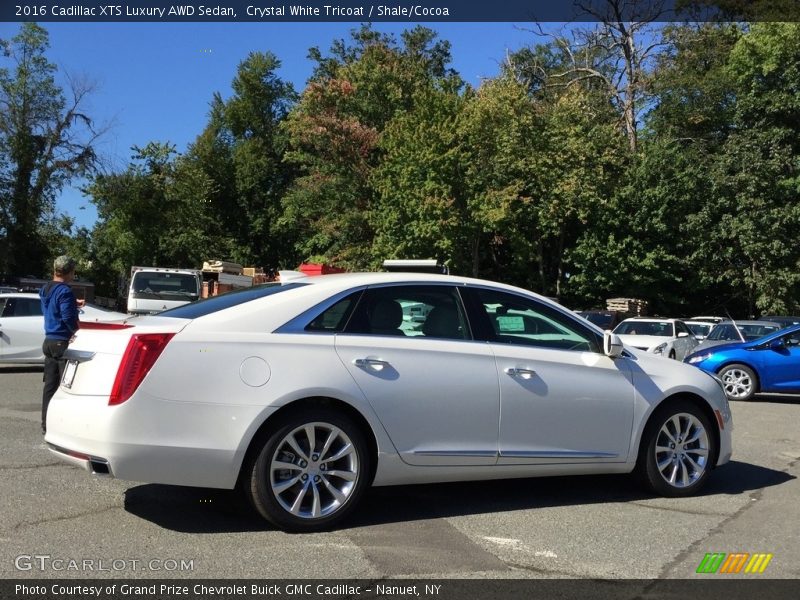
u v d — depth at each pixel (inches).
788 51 1257.4
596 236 1302.9
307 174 1953.7
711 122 1416.1
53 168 1632.6
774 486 241.3
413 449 189.0
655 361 229.3
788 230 1246.3
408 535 181.6
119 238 1780.3
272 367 177.3
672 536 185.2
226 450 172.2
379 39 1699.1
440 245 1179.3
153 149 1777.8
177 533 178.2
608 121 1477.6
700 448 228.5
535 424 203.6
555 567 161.8
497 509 207.2
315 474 181.3
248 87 2025.1
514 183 1221.7
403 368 189.6
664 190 1277.1
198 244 1846.7
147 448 167.6
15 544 167.8
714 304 1423.5
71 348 190.4
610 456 214.2
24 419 332.8
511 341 208.2
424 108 1228.5
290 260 2039.9
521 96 1264.8
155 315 196.2
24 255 1700.3
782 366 490.3
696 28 1465.3
